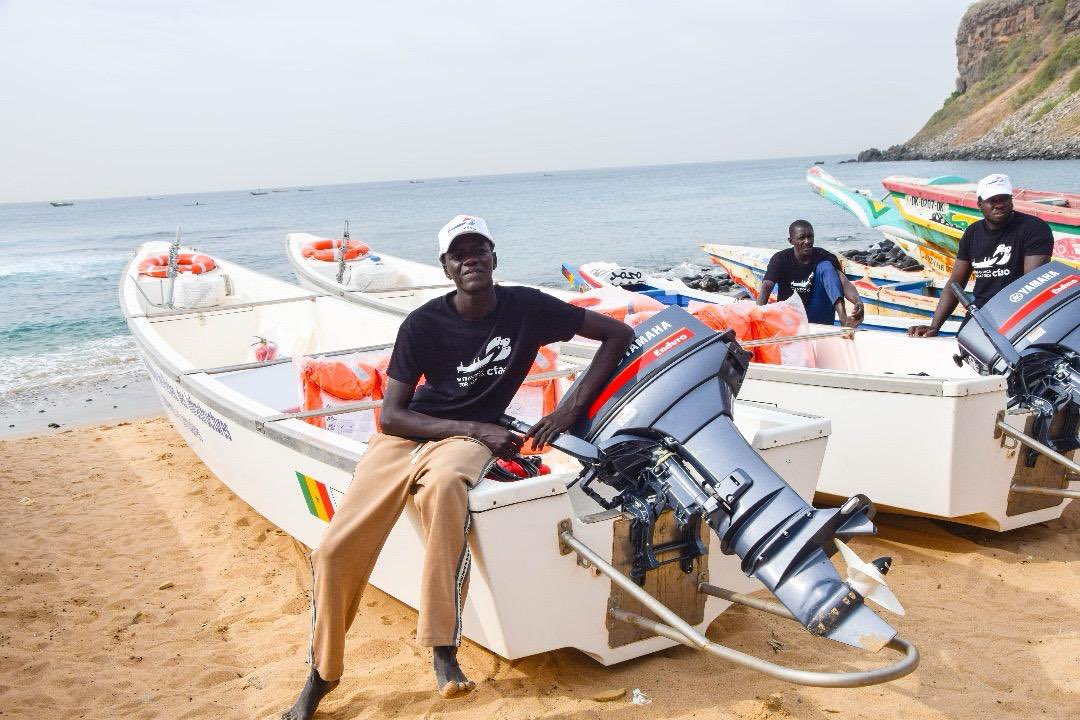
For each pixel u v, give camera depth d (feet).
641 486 9.49
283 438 12.66
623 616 9.86
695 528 10.14
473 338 9.67
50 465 22.95
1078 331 14.03
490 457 9.26
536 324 9.78
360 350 15.99
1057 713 9.61
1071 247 30.58
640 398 9.41
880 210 43.19
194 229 200.54
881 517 16.24
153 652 12.30
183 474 21.42
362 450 11.28
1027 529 15.39
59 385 35.63
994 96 351.25
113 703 10.87
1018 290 14.78
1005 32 358.02
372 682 10.91
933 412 13.42
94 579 15.15
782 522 8.11
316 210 299.99
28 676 11.68
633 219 141.49
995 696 9.99
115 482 21.08
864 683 7.20
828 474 15.12
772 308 17.78
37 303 59.93
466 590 9.04
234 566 15.49
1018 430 13.75
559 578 9.57
